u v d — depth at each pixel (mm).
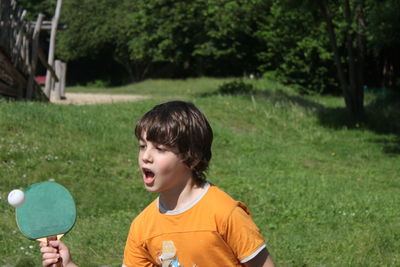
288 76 39375
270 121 24828
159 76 61125
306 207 12117
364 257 8898
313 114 26781
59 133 16016
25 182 12336
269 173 15859
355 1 27297
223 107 25766
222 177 14875
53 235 4039
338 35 36844
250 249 3855
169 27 43781
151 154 3936
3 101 18328
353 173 17672
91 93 44156
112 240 9320
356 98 27125
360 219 11469
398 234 10219
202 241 3883
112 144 15992
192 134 3945
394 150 21656
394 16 24406
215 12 41656
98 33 62219
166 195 4035
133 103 23047
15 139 14695
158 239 4027
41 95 24641
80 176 13156
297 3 26484
